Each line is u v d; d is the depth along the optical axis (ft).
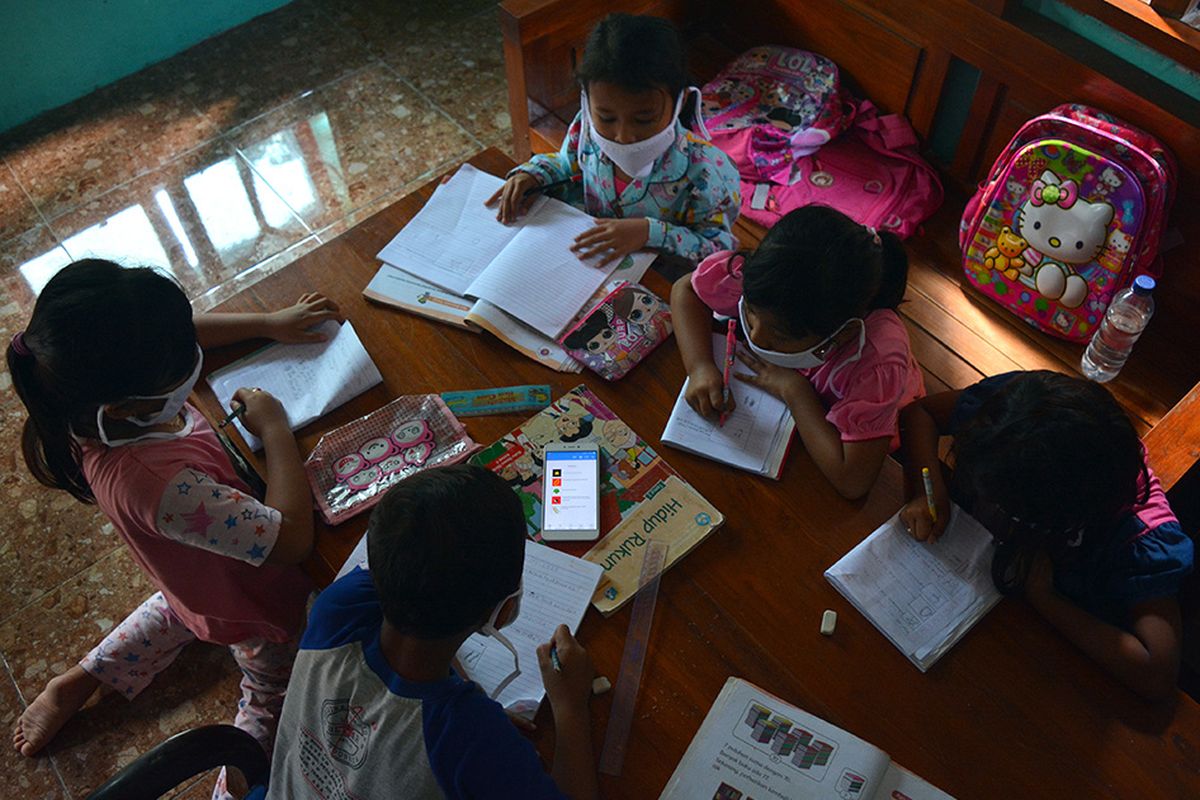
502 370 5.23
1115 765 3.86
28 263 9.04
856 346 4.85
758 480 4.77
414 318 5.47
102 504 4.46
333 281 5.66
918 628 4.21
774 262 4.37
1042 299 6.95
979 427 4.25
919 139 8.08
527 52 7.53
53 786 6.11
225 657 6.56
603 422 4.99
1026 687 4.08
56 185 9.67
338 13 11.25
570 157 6.37
